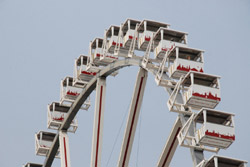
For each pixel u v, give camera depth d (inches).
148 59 4060.0
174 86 3875.5
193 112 3597.4
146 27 4252.0
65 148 4891.7
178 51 3863.2
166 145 4128.9
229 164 3299.7
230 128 3489.2
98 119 4443.9
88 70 4687.5
